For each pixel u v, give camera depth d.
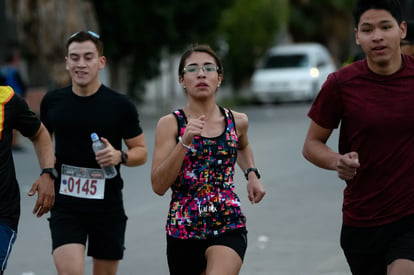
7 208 10.27
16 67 33.75
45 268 15.66
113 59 48.25
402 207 9.55
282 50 60.47
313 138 10.05
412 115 9.40
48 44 39.91
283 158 29.34
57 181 11.94
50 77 40.78
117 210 11.91
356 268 10.10
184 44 49.16
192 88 10.42
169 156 9.91
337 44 90.06
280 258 15.91
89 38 11.95
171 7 45.91
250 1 62.25
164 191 10.10
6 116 10.42
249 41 63.06
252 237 17.62
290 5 82.06
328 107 9.81
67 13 39.78
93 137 11.69
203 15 47.66
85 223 11.78
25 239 18.02
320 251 16.36
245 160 11.33
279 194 22.44
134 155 11.93
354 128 9.62
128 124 12.05
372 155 9.56
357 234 9.84
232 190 10.38
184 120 10.39
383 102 9.46
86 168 11.86
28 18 39.97
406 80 9.49
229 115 10.56
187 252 10.27
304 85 57.19
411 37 12.38
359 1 9.58
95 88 12.01
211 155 10.21
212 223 10.13
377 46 9.36
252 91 58.56
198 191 10.17
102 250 11.84
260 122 44.16
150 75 50.62
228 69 65.31
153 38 46.94
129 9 45.19
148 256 16.28
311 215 19.66
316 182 24.23
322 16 84.31
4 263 10.13
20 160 30.22
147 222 19.31
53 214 11.77
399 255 9.40
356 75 9.64
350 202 9.86
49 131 12.26
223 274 9.83
